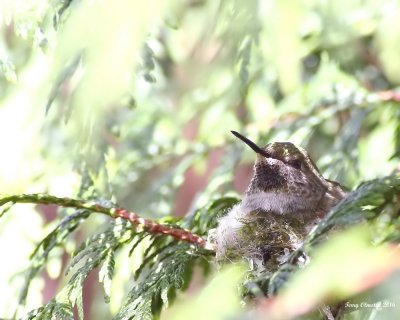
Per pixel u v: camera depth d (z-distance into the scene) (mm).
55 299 5418
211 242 6078
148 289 5496
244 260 6023
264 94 10219
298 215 7004
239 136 7773
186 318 2508
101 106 2707
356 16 9219
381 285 2469
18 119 8750
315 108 9578
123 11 2584
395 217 4543
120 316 5266
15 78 6391
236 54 7102
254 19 4332
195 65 10336
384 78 10469
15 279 8047
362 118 9133
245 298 4199
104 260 5676
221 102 10555
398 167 7965
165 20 6949
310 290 2469
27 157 8945
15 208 8516
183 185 12055
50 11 5867
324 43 9562
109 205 5816
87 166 6926
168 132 10797
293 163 7504
